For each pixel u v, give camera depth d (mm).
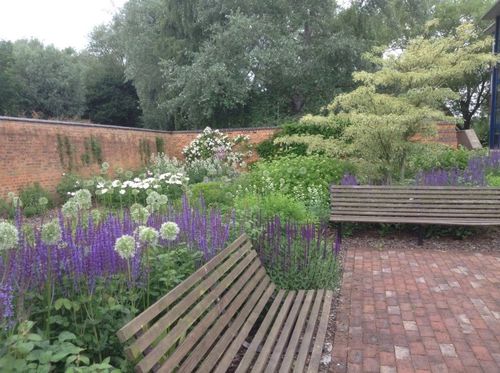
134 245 2508
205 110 19891
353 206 6543
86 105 34656
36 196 10070
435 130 8562
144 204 8516
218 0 20688
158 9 25141
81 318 2395
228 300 2797
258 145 16469
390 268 5258
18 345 1708
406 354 3225
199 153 16656
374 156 8750
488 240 6410
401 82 8680
